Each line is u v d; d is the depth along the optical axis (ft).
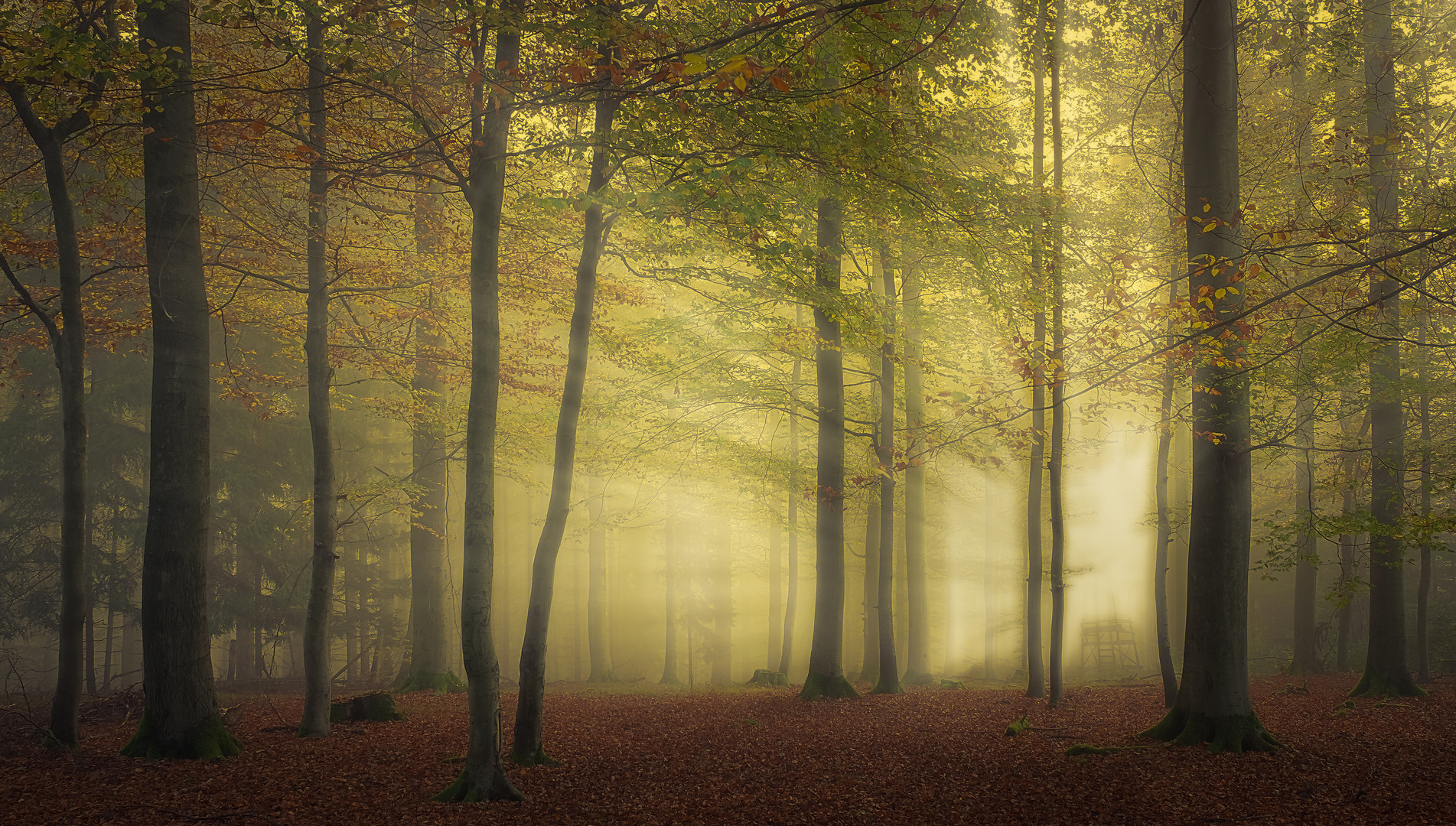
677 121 29.43
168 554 31.35
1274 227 35.91
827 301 35.42
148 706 31.22
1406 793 25.84
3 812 23.91
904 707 44.65
